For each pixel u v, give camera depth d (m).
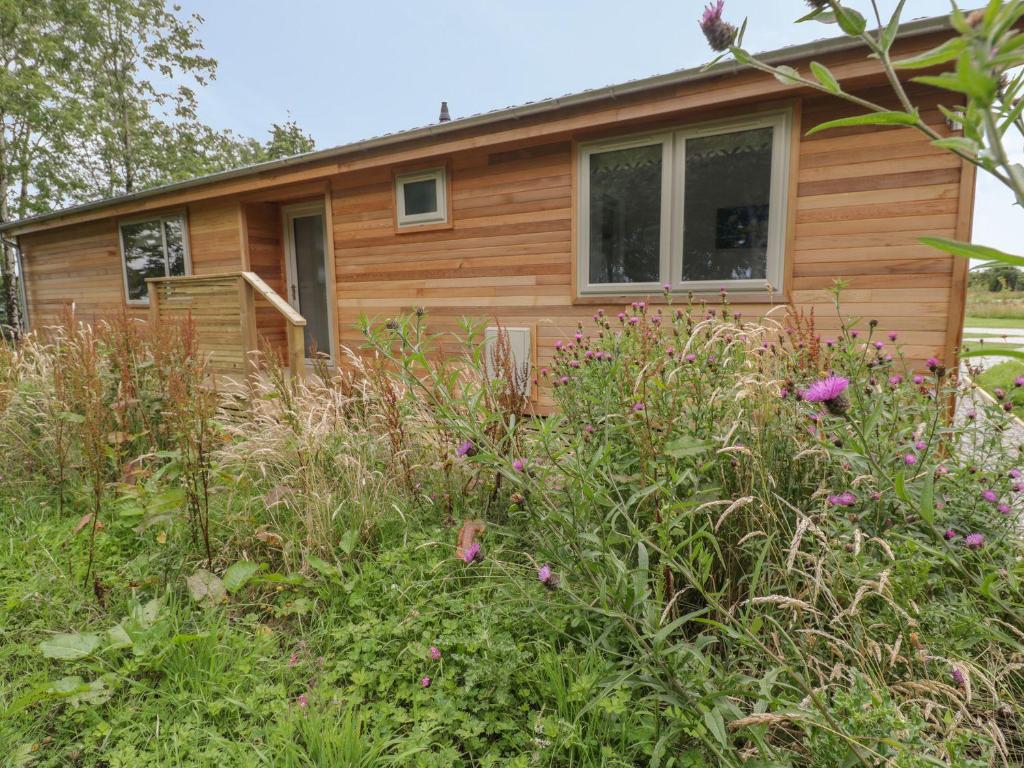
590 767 1.34
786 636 1.34
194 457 2.54
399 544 2.46
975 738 1.15
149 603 1.99
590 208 4.57
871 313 3.69
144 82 19.30
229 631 1.92
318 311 6.96
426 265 5.48
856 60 3.29
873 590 1.46
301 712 1.53
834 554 1.53
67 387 3.34
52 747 1.54
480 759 1.42
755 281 4.02
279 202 6.98
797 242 3.86
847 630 1.47
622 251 4.51
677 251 4.28
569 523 1.70
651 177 4.32
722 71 3.58
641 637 1.37
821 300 3.82
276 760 1.41
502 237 5.03
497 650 1.63
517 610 1.79
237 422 3.77
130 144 19.28
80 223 8.45
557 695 1.51
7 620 1.99
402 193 5.52
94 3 17.08
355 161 5.38
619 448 2.11
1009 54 0.54
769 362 2.36
